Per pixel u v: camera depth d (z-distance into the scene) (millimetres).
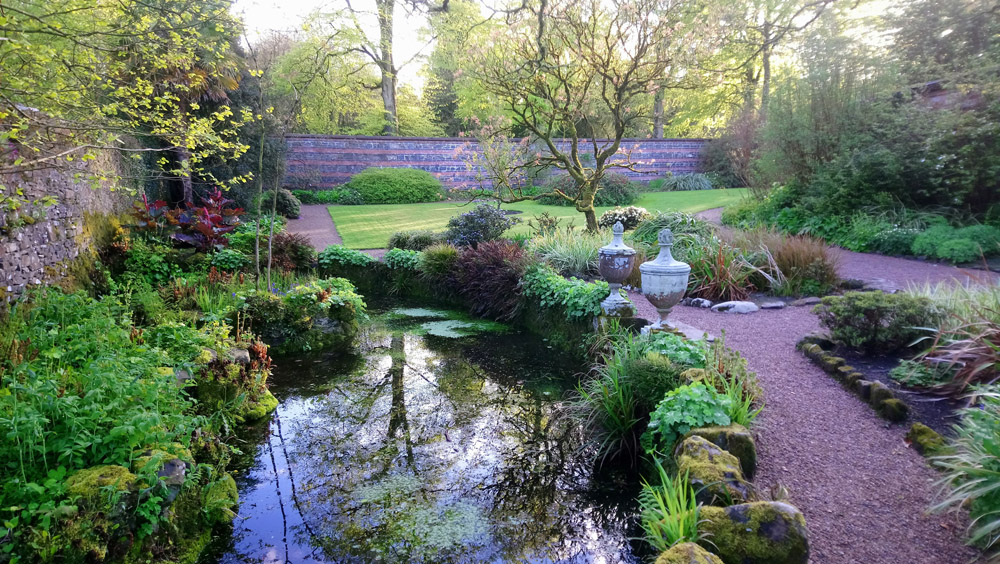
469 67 9086
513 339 6738
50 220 5402
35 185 5102
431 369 5652
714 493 2461
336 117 27594
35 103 3721
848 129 9852
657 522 2441
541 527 2949
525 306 7320
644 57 8266
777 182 11484
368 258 9789
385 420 4379
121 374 3006
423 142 21172
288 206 15211
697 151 22844
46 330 4062
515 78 8461
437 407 4641
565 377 5336
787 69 15055
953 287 5543
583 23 8023
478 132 10766
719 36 7605
